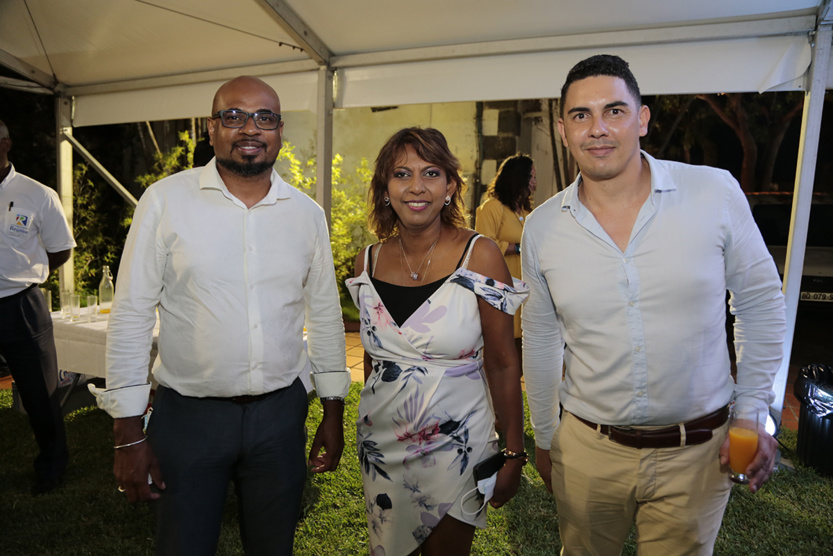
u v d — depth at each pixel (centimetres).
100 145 816
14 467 323
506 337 165
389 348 163
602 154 138
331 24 362
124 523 265
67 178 553
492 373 171
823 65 302
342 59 403
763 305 146
